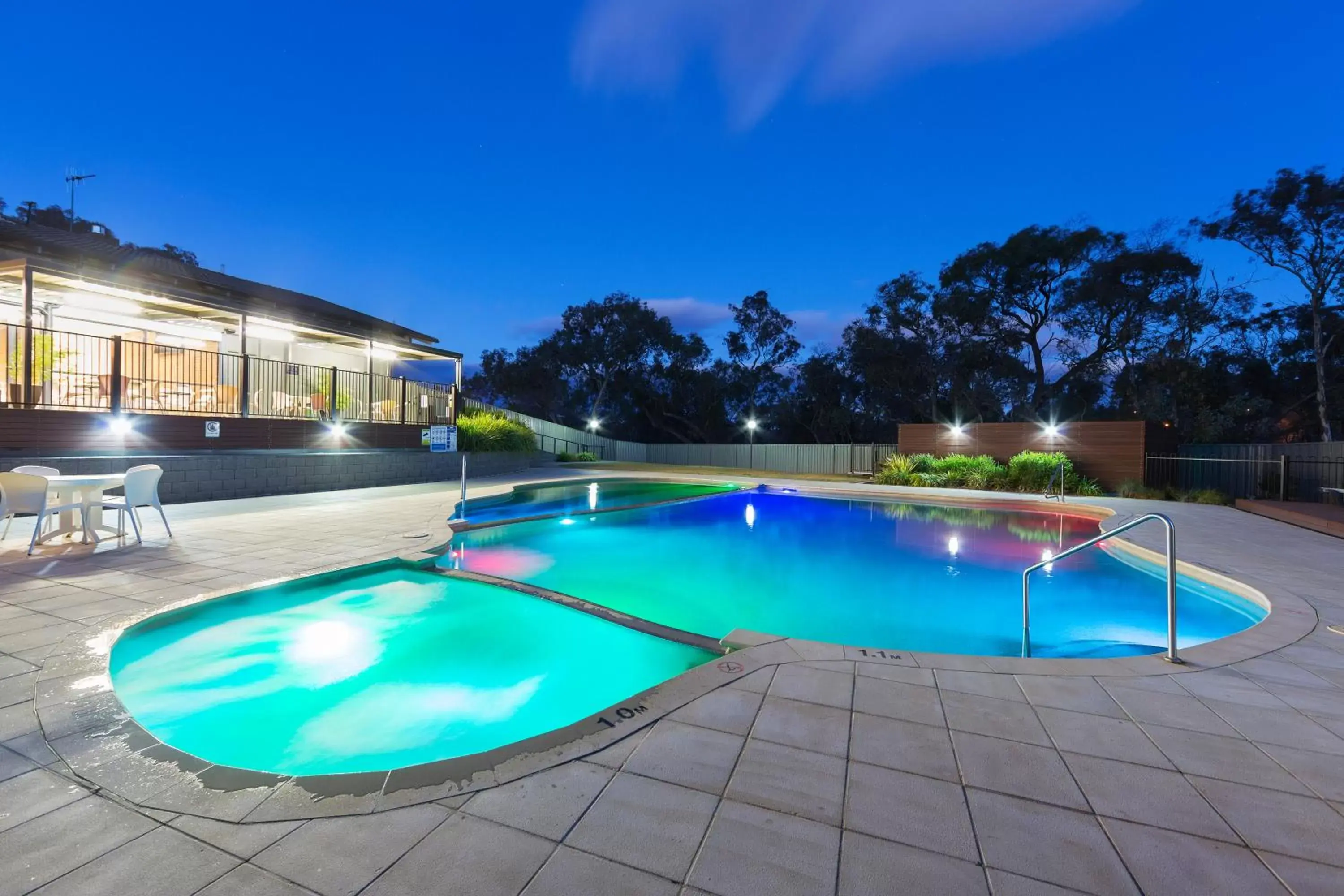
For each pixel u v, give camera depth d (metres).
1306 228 18.92
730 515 11.91
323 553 5.96
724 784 2.11
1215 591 5.71
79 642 3.43
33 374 8.52
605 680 3.92
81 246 11.55
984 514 12.15
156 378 10.91
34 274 9.11
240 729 3.11
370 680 3.74
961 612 5.92
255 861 1.70
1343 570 5.89
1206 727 2.60
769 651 3.42
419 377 20.56
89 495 6.10
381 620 4.76
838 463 25.44
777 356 30.41
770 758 2.29
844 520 11.42
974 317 22.86
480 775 2.14
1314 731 2.57
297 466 11.49
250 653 4.02
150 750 2.31
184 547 6.15
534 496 13.14
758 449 27.59
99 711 2.62
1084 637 5.16
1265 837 1.87
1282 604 4.59
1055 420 24.17
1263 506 10.27
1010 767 2.25
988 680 3.06
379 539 6.78
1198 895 1.61
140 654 3.83
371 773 2.15
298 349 15.01
